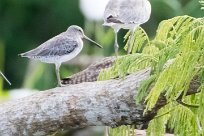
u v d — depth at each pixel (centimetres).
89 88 1384
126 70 1303
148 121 1377
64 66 2292
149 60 1351
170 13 2783
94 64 1780
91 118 1383
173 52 1250
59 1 3434
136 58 1301
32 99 1411
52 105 1391
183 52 1221
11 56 3456
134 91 1344
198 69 1244
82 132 2228
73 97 1384
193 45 1225
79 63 2291
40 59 1523
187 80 1238
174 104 1368
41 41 3503
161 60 1253
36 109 1402
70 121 1394
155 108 1341
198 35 1241
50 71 2330
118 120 1373
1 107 1427
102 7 2602
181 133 1366
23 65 3384
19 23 3519
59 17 3447
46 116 1398
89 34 2572
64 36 1546
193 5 2456
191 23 1270
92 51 2500
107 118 1375
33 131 1414
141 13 1580
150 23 2834
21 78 3338
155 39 1410
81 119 1388
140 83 1300
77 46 1544
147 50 1442
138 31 1448
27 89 2280
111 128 1456
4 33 3497
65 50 1523
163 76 1230
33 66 2520
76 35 1557
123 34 2922
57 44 1524
